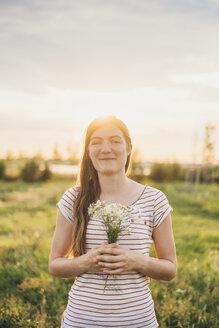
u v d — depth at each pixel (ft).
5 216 34.94
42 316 11.29
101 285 6.07
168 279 6.31
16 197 54.44
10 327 10.23
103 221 6.13
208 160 76.13
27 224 29.30
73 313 6.18
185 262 18.44
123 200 6.56
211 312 11.87
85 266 6.01
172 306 11.60
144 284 6.32
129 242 6.10
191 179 99.81
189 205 45.09
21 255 18.71
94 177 6.73
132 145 7.02
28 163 108.88
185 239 25.46
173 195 54.95
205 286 14.10
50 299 12.55
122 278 6.07
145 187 6.74
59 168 123.24
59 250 6.63
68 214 6.64
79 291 6.23
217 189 71.31
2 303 12.30
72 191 6.85
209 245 23.56
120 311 5.97
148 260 6.02
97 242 6.23
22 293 13.43
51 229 25.88
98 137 6.43
